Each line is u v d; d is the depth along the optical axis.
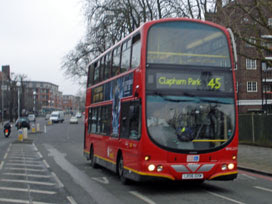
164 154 9.37
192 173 9.42
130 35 11.35
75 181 12.10
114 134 12.23
